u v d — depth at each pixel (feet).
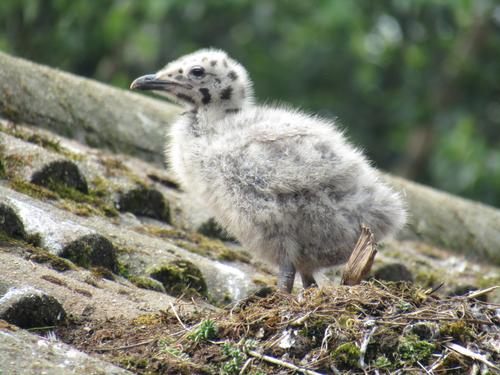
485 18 94.02
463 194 83.46
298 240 32.94
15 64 40.70
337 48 89.76
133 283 29.86
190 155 34.68
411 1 88.69
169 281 30.96
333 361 24.17
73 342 24.40
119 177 37.40
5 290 25.09
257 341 24.82
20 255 27.78
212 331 25.05
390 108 92.73
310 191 32.35
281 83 90.27
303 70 90.53
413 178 91.81
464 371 24.27
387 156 93.61
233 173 32.99
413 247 45.96
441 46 95.76
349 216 32.73
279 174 32.14
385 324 25.09
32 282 26.02
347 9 88.12
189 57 38.99
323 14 88.17
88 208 34.06
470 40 94.94
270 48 90.02
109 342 24.75
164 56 83.87
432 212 48.49
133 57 81.10
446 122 91.81
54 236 29.17
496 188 82.89
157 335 25.20
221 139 33.86
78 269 28.37
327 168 32.17
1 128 36.65
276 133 33.14
